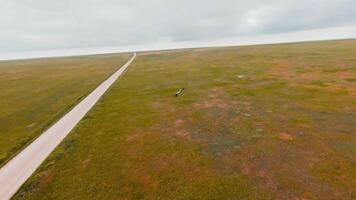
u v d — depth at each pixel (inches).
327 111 963.3
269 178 545.0
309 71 1942.7
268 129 821.2
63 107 1328.7
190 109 1113.4
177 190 524.4
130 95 1504.7
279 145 700.0
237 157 649.0
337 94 1201.4
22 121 1133.7
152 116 1046.4
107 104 1311.5
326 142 701.9
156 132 860.6
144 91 1605.6
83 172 622.5
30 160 713.0
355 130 771.4
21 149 792.3
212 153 679.7
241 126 864.9
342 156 621.0
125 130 900.0
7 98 1702.8
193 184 541.6
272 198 478.6
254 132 804.6
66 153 737.0
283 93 1293.1
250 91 1390.3
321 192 487.8
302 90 1327.5
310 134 760.3
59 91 1843.0
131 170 616.7
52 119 1101.1
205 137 791.1
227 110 1063.0
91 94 1632.6
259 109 1048.2
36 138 882.8
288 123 863.7
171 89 1609.3
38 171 640.4
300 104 1078.4
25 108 1374.3
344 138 719.7
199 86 1646.2
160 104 1242.0
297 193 488.4
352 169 561.6
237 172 577.3
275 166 592.4
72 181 585.3
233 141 747.4
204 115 1013.8
